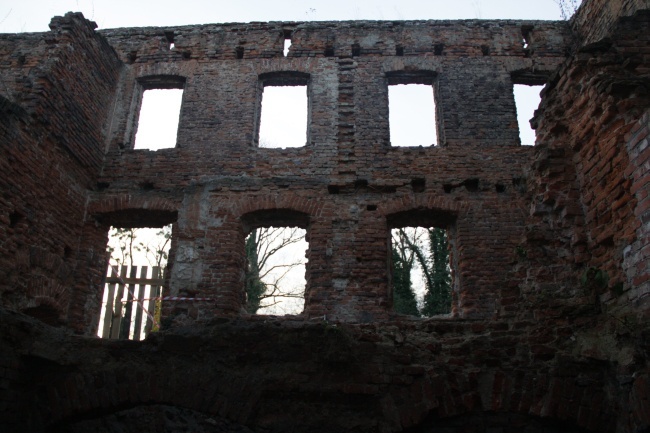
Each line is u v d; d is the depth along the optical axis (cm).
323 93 1245
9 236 880
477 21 1323
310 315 1018
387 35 1312
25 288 916
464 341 623
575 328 593
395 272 1744
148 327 1544
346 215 1105
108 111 1241
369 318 1012
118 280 1562
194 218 1123
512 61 1276
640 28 660
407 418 587
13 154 898
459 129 1188
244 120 1225
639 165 526
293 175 1157
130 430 855
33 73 1006
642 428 489
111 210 1139
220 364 636
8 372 613
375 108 1222
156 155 1201
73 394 631
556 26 1327
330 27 1328
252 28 1338
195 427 991
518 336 612
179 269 1077
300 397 609
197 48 1324
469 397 591
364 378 608
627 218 544
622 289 546
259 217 1148
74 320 1045
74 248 1084
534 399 577
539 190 680
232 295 1053
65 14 1109
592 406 557
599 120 598
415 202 1110
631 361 514
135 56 1342
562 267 627
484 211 1098
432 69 1266
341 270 1052
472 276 1037
